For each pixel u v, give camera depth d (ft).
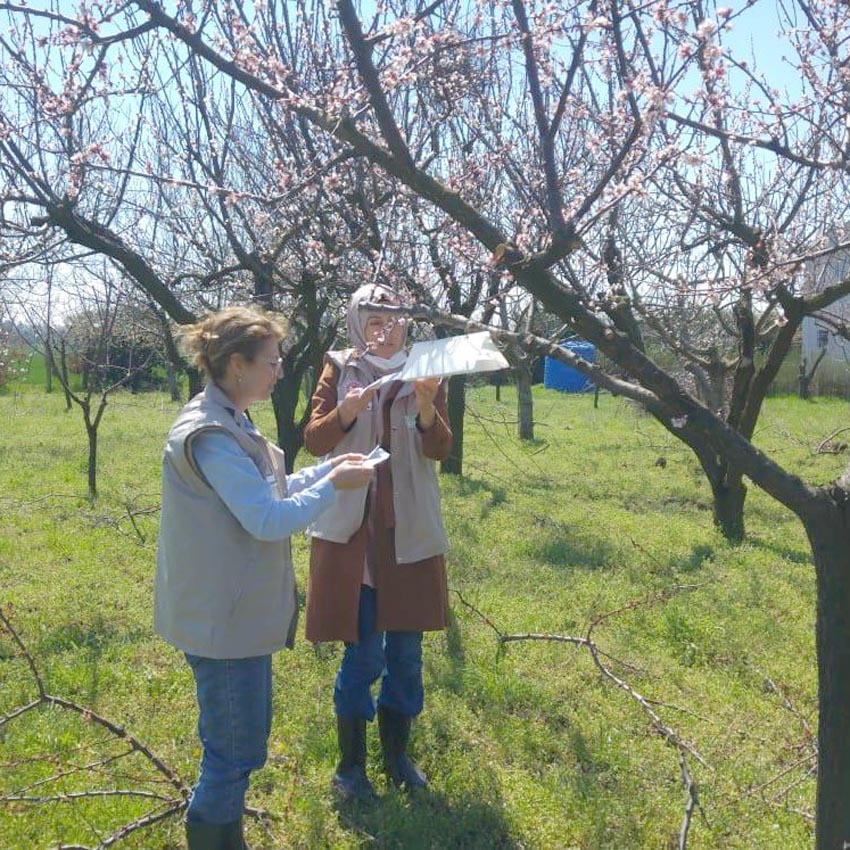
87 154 12.35
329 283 20.35
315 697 14.53
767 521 32.01
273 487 8.91
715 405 26.53
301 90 11.52
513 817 11.13
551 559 24.70
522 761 12.75
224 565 8.76
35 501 31.07
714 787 11.96
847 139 11.89
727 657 17.10
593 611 19.21
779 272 13.37
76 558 23.65
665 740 13.39
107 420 64.28
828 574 8.04
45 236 19.15
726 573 23.61
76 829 10.52
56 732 12.93
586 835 10.78
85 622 18.02
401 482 11.09
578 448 51.34
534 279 7.87
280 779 12.02
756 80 11.20
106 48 8.49
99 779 11.65
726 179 16.85
